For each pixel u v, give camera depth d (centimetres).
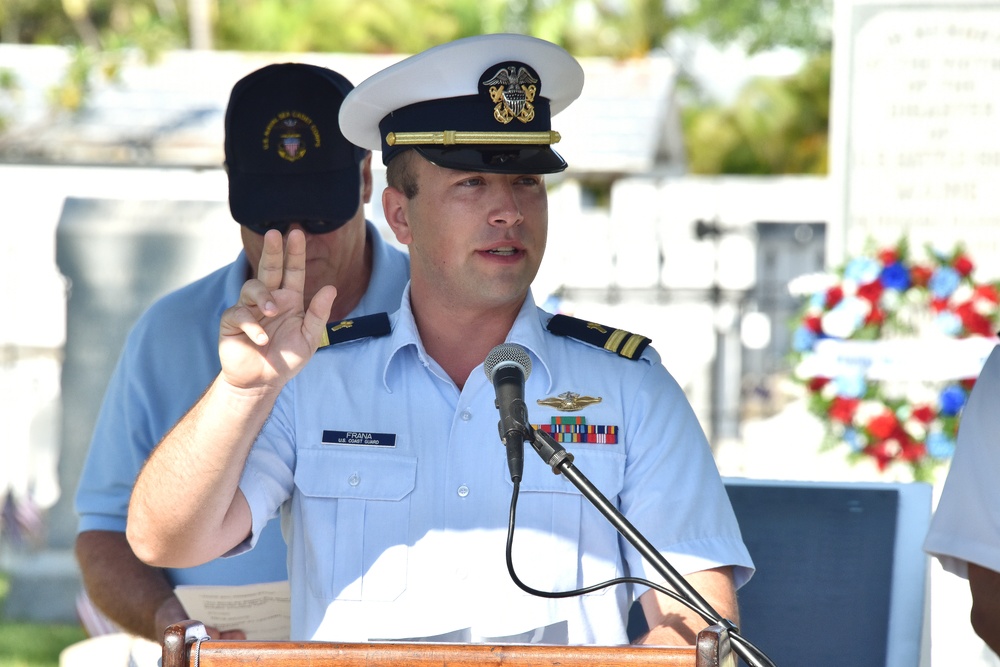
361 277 820
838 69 1947
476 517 604
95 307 1758
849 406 1367
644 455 615
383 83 625
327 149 780
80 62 3069
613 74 3266
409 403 625
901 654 774
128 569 772
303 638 608
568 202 3294
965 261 1394
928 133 1931
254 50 4788
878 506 806
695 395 3059
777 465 1792
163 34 3250
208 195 1858
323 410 623
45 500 2048
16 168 2656
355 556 602
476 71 621
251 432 553
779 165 5984
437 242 610
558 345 643
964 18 1911
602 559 604
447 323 634
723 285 3281
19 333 2189
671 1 5984
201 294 832
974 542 704
